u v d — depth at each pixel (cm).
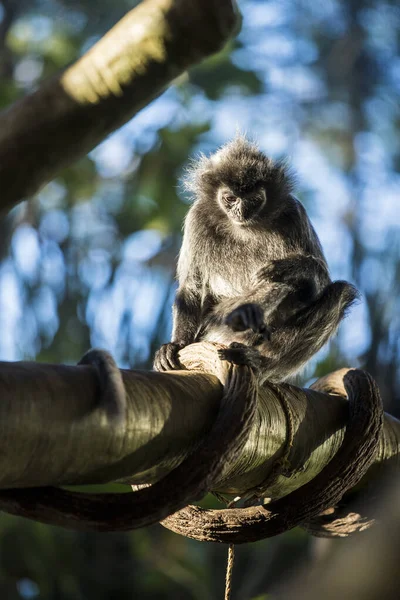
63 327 2617
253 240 1198
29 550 2216
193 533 746
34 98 303
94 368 516
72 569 2303
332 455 809
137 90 306
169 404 582
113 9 3219
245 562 2384
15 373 479
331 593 458
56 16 3172
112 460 531
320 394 818
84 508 535
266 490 743
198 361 705
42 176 310
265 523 741
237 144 1245
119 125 314
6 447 464
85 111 304
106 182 2903
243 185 1170
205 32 297
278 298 1008
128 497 553
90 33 3161
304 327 1059
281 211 1193
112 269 2723
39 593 2228
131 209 2806
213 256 1202
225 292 1195
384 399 2214
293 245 1188
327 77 4181
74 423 492
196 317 1158
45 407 477
